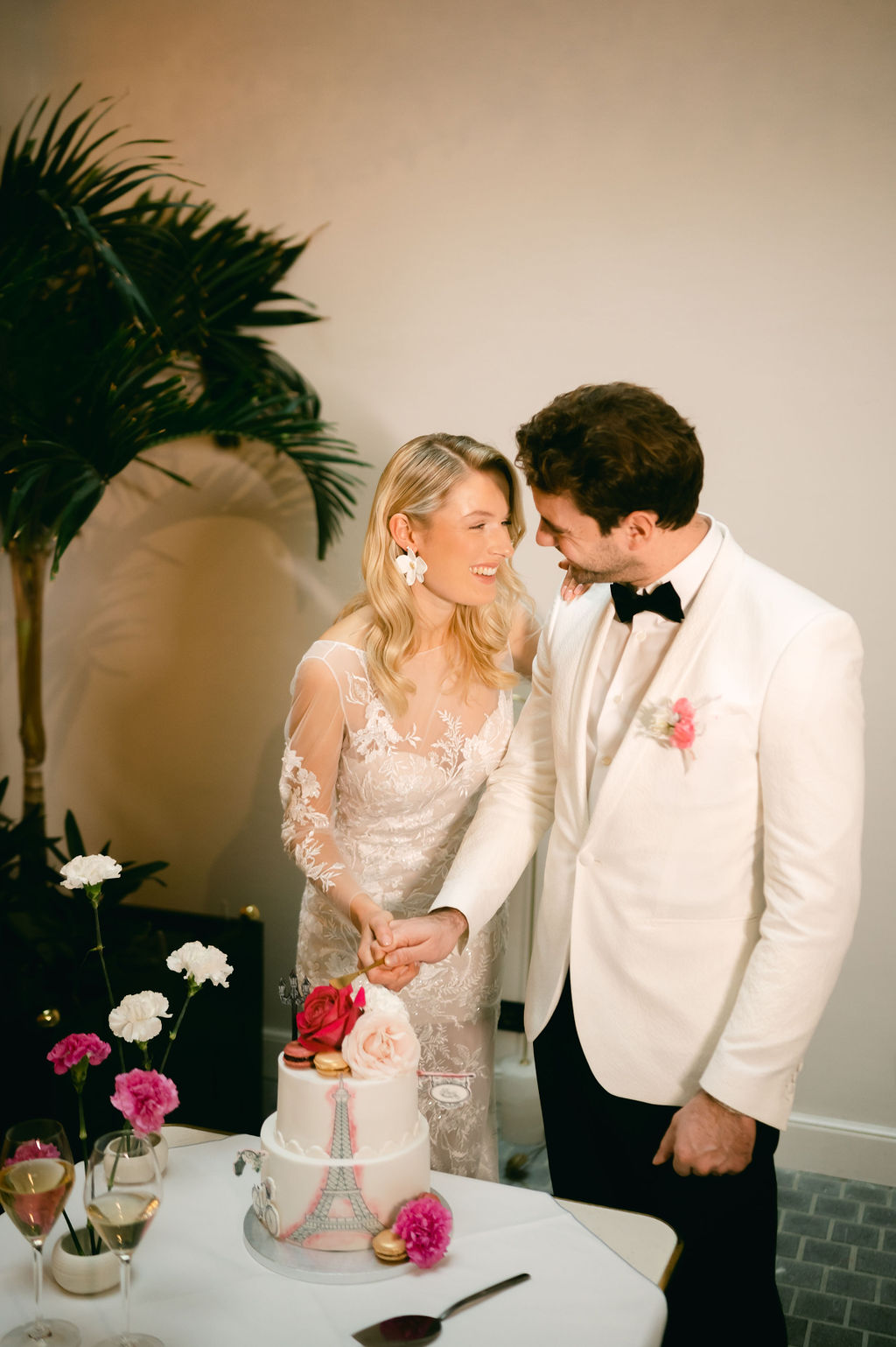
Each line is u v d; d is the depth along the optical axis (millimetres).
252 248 3094
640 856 1602
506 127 2850
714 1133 1457
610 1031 1650
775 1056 1440
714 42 2654
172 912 3076
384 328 3023
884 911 2748
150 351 3068
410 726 1951
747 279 2695
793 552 2738
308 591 3191
